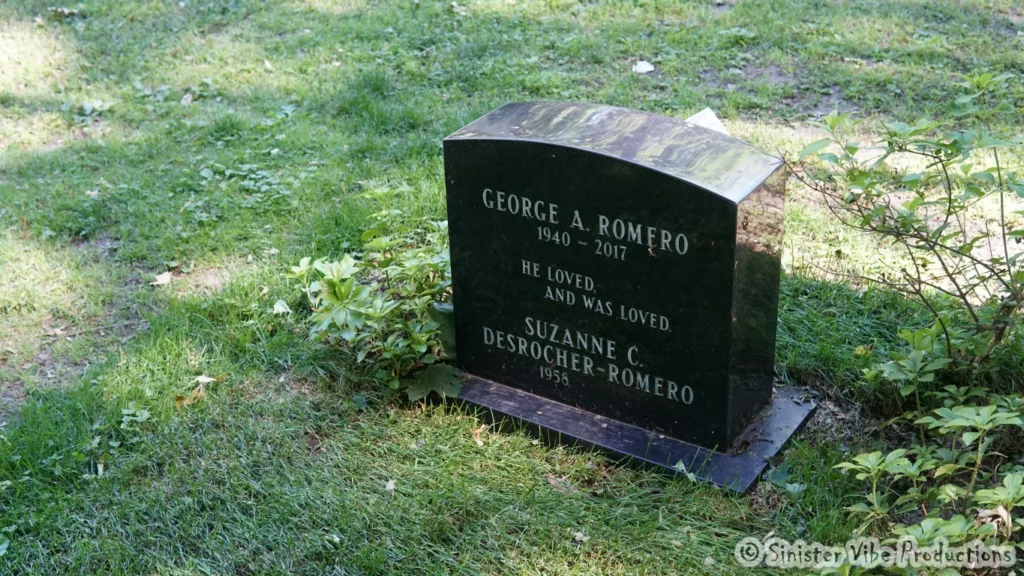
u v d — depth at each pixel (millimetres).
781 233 4109
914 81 7684
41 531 3920
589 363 4371
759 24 8961
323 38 9266
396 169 6727
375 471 4215
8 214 6414
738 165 3895
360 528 3883
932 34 8562
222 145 7277
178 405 4621
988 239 5500
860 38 8547
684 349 4066
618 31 9055
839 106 7465
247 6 10203
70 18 9953
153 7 10203
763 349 4254
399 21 9578
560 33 9133
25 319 5410
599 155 3934
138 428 4453
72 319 5414
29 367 5020
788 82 7875
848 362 4656
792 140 6867
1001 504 3285
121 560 3781
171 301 5375
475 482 4141
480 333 4672
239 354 4988
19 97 8289
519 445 4375
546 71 8320
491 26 9328
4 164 7160
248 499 4070
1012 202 5934
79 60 9023
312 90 8203
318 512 3975
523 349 4559
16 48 9180
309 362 4891
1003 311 4137
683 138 4066
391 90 8109
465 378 4773
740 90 7770
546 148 4059
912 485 3965
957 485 3975
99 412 4566
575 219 4121
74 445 4348
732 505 3957
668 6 9586
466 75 8273
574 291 4266
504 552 3781
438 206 6172
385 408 4637
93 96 8320
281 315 5273
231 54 9031
